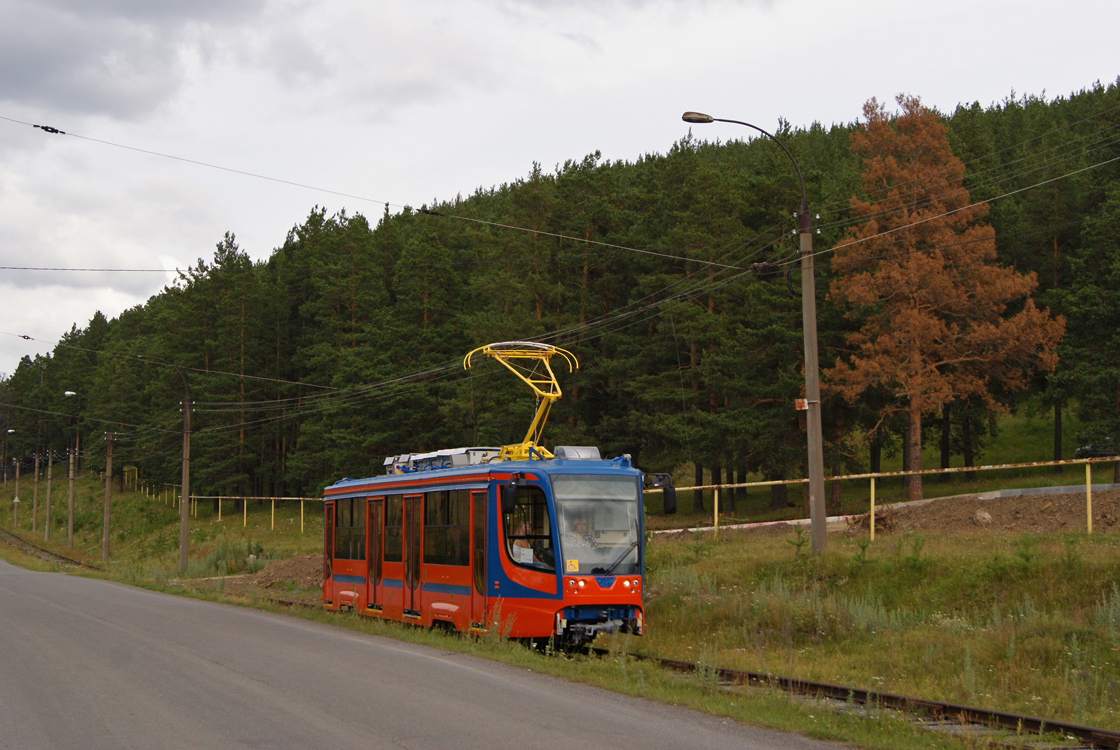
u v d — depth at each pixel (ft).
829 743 27.68
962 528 87.25
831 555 65.05
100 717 29.22
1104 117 179.22
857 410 146.30
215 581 122.52
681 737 27.27
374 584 66.33
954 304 126.52
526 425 170.19
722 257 153.89
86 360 472.44
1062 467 176.14
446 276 210.18
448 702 31.58
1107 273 140.97
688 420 153.07
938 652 44.65
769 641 52.54
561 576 48.01
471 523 53.67
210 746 25.26
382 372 198.49
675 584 65.87
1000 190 179.83
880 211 127.44
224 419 252.42
